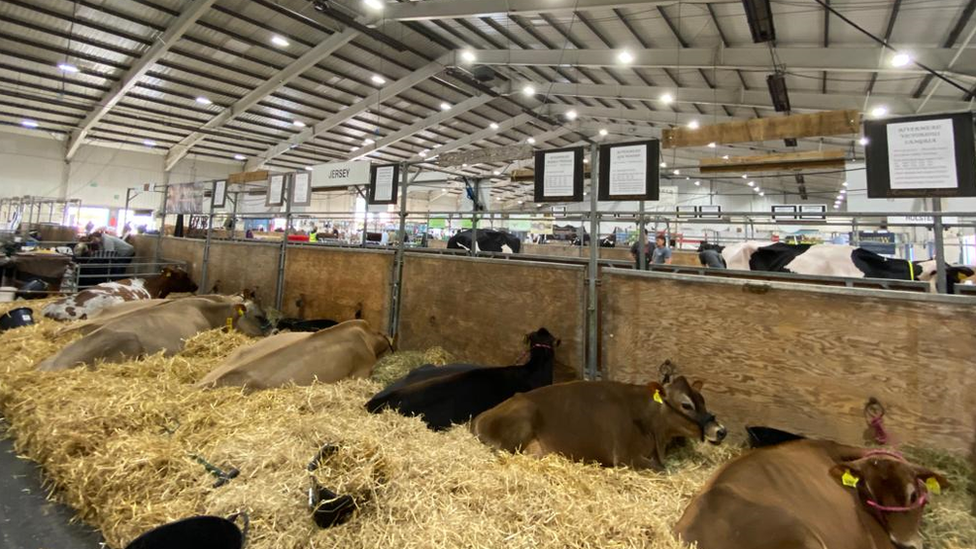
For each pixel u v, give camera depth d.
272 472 1.68
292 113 13.96
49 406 2.26
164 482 1.65
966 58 5.98
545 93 11.86
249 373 2.78
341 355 3.18
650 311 2.70
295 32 9.85
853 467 1.39
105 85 11.52
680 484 1.89
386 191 4.45
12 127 14.16
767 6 5.32
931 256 8.23
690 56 7.94
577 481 1.78
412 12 8.07
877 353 2.04
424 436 2.11
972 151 1.97
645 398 2.18
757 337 2.34
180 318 3.82
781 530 1.19
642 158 2.76
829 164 4.56
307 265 5.12
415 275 4.09
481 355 3.57
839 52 6.73
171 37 9.08
